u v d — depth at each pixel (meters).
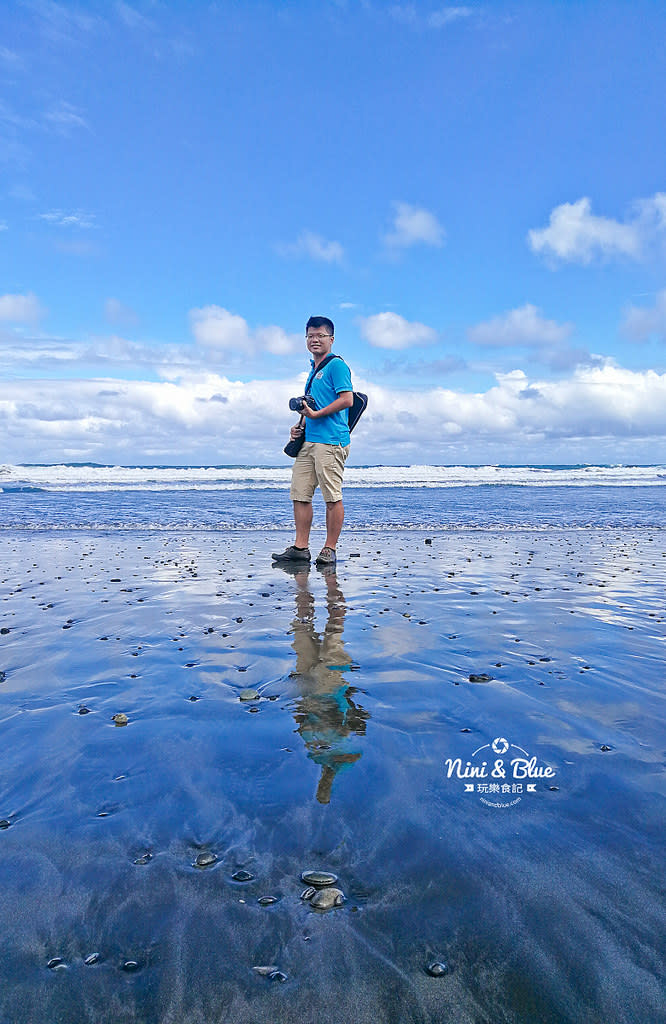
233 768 1.94
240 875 1.43
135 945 1.23
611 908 1.32
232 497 15.85
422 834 1.59
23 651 3.22
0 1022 1.05
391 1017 1.07
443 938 1.24
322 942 1.23
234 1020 1.07
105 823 1.64
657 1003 1.09
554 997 1.11
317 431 6.48
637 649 3.35
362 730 2.24
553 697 2.59
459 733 2.22
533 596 4.80
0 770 1.92
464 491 19.77
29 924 1.28
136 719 2.34
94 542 8.22
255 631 3.66
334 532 6.46
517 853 1.51
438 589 5.07
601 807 1.72
